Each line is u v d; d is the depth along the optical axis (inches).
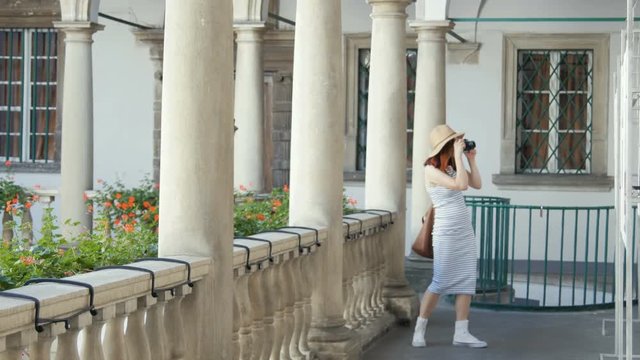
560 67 685.3
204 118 223.6
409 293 423.5
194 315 222.8
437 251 371.9
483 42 684.1
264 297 273.0
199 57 222.1
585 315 445.7
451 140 370.6
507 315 444.5
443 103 503.2
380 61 424.2
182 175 224.5
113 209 501.4
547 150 689.6
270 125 707.4
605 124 675.4
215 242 226.4
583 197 676.1
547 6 681.0
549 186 678.5
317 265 320.5
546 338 394.3
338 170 323.3
